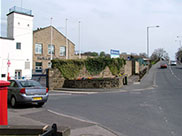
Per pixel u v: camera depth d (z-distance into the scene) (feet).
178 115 25.66
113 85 62.80
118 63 92.58
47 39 131.13
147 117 24.66
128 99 40.16
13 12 98.58
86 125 20.71
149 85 70.95
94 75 78.74
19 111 28.55
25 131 12.26
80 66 73.92
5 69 93.15
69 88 64.49
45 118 23.86
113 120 23.25
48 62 130.72
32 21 105.70
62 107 31.89
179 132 18.58
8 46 95.09
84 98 42.27
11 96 32.42
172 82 81.61
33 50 122.83
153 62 264.31
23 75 99.96
